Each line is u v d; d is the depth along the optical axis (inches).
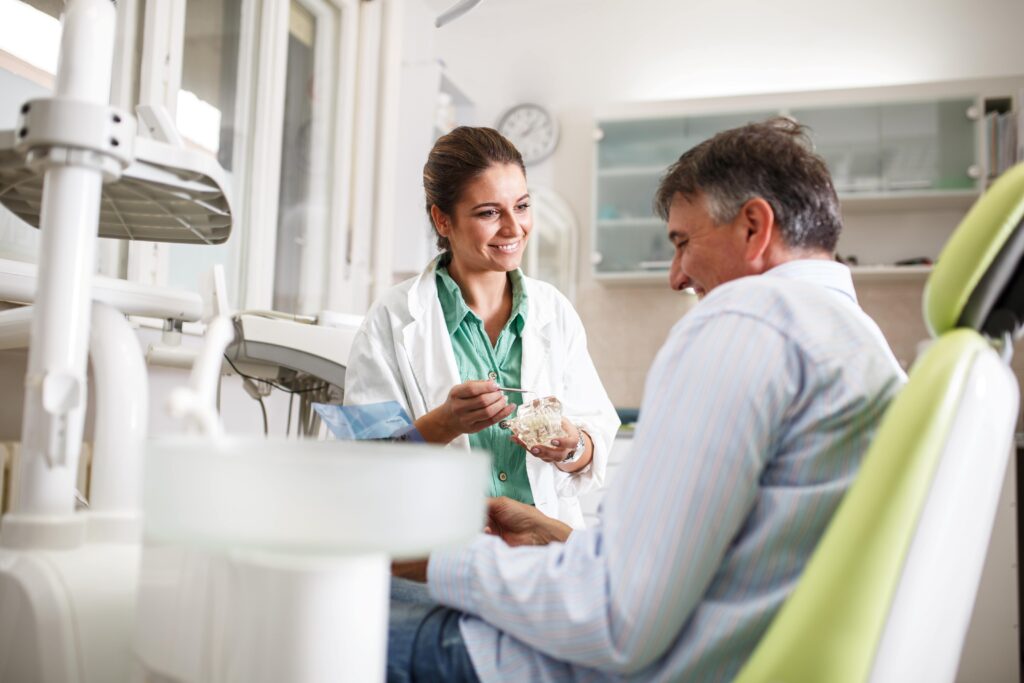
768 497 31.0
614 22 174.4
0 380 78.0
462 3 60.7
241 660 24.0
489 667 33.1
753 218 36.9
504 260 65.4
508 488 64.5
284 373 77.9
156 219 44.2
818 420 30.6
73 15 34.9
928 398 27.1
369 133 142.5
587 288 167.8
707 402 29.9
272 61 119.3
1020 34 156.4
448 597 33.8
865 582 26.5
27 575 32.1
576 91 174.6
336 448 23.9
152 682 27.5
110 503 36.1
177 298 55.9
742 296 32.2
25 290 67.7
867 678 26.6
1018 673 114.0
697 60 169.9
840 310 32.9
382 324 68.0
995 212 27.7
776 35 166.6
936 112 148.6
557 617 30.5
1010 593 115.3
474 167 63.3
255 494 20.2
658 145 161.5
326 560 24.2
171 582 27.2
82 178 33.6
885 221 156.6
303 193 129.6
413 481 21.2
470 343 68.0
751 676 27.3
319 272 132.9
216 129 110.9
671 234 40.3
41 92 82.8
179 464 21.0
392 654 35.2
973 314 29.3
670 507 29.2
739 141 37.6
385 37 144.7
